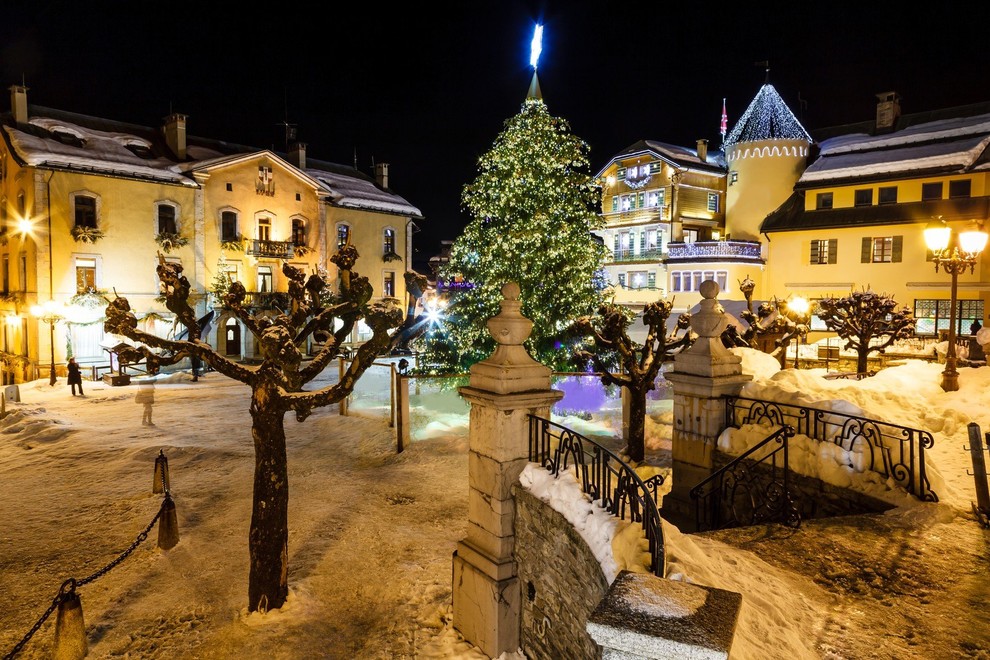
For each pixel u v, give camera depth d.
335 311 7.38
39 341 27.97
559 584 5.28
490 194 17.72
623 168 40.62
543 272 17.38
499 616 5.97
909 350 22.70
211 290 33.16
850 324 17.03
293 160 39.91
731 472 7.76
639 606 2.61
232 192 34.38
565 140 17.53
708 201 39.22
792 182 36.69
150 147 33.41
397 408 13.42
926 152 30.06
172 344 6.67
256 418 6.66
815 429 7.54
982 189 28.14
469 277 18.31
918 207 29.45
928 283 28.77
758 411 8.34
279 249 35.72
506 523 6.10
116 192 30.11
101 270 29.67
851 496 7.02
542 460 6.12
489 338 17.81
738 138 38.41
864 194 31.62
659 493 9.87
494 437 6.13
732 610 2.58
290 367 6.97
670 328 30.34
